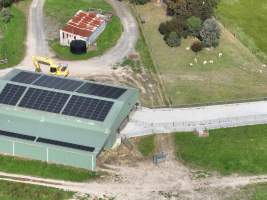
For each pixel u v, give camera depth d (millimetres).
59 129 95688
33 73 106375
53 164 93688
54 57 124812
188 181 91188
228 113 106188
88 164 92312
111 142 96875
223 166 94438
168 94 113062
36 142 93875
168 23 132375
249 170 93688
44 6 143875
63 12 141625
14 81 102375
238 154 96875
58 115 96938
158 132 101750
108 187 89625
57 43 129750
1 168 92938
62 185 89938
